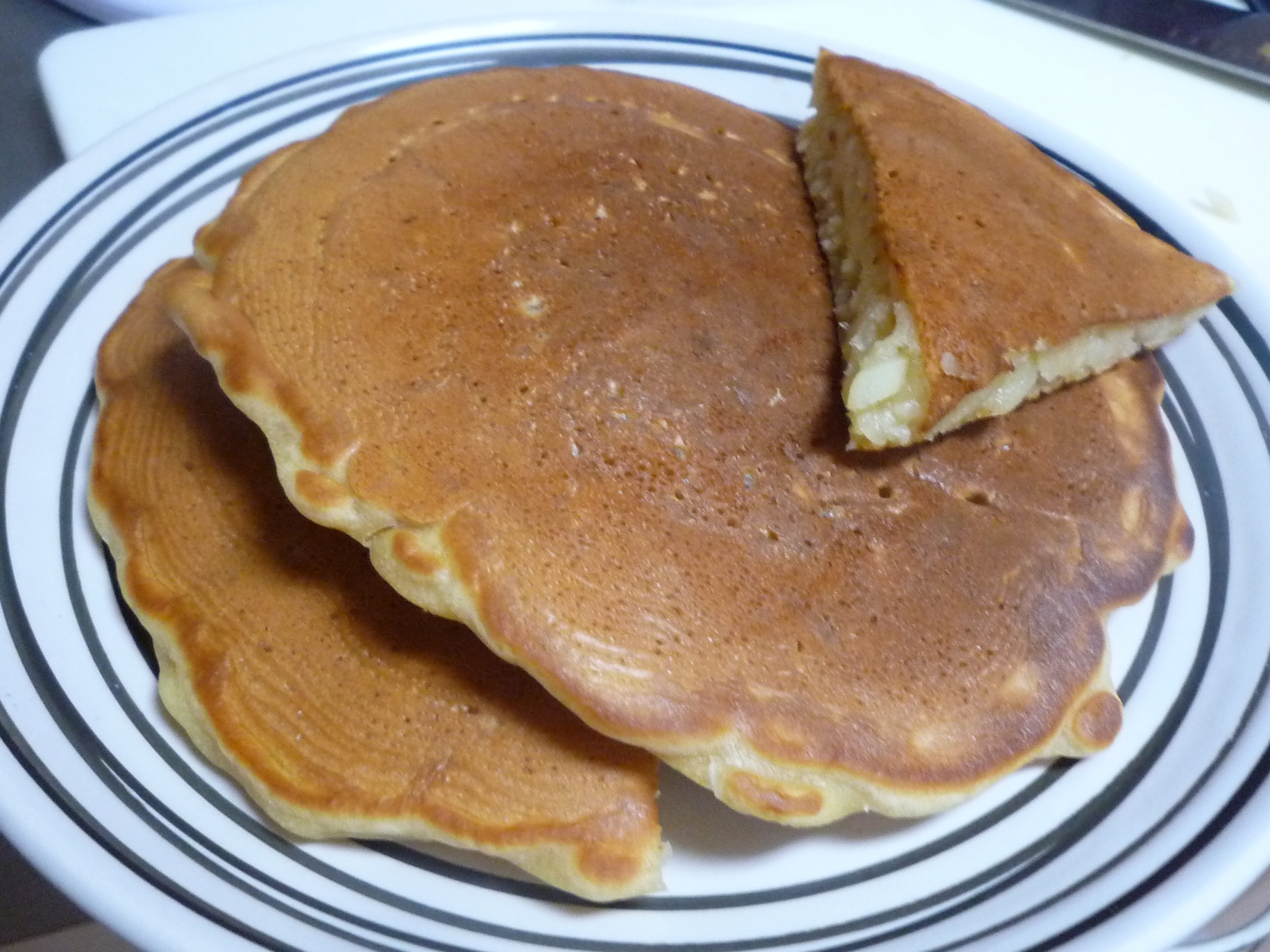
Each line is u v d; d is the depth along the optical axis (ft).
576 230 0.73
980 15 1.26
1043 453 0.75
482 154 0.76
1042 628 0.69
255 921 0.58
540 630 0.60
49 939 0.76
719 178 0.81
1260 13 1.31
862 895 0.65
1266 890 0.73
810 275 0.76
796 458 0.69
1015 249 0.74
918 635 0.67
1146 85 1.20
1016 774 0.70
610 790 0.63
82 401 0.76
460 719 0.64
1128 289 0.76
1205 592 0.79
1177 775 0.69
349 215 0.71
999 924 0.63
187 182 0.87
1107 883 0.64
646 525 0.65
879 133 0.79
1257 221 1.06
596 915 0.63
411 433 0.64
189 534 0.68
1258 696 0.72
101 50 1.01
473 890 0.63
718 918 0.64
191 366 0.75
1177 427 0.87
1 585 0.67
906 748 0.64
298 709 0.63
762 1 1.22
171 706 0.64
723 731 0.61
